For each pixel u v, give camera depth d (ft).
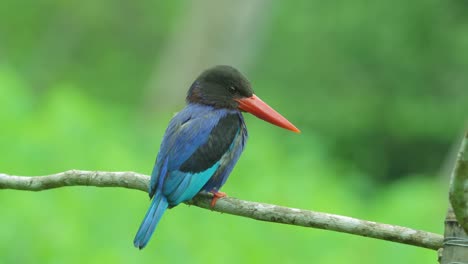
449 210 18.83
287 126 27.55
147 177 24.56
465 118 92.73
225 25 72.84
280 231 40.93
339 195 46.73
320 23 97.30
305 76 97.25
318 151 52.49
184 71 73.97
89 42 106.93
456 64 95.50
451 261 18.69
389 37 95.55
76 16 106.93
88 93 102.32
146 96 82.69
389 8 95.76
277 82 96.99
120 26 107.65
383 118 94.32
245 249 39.60
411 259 40.60
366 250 41.01
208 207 23.34
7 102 44.57
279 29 97.81
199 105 27.35
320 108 94.99
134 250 38.58
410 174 94.27
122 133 50.44
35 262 37.14
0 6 106.32
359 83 96.07
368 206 50.93
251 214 22.22
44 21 107.45
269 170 46.50
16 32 106.73
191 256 38.91
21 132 43.32
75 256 37.35
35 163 42.42
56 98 47.37
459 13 96.07
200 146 25.84
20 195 38.73
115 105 96.99
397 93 95.09
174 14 104.78
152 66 105.91
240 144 27.04
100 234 38.73
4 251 36.94
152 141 50.55
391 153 94.48
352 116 93.86
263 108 27.43
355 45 96.68
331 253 40.63
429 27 95.55
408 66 95.66
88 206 39.27
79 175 23.54
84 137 44.65
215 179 26.04
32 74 104.22
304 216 21.45
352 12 96.07
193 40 73.56
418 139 93.45
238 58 74.02
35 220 37.78
